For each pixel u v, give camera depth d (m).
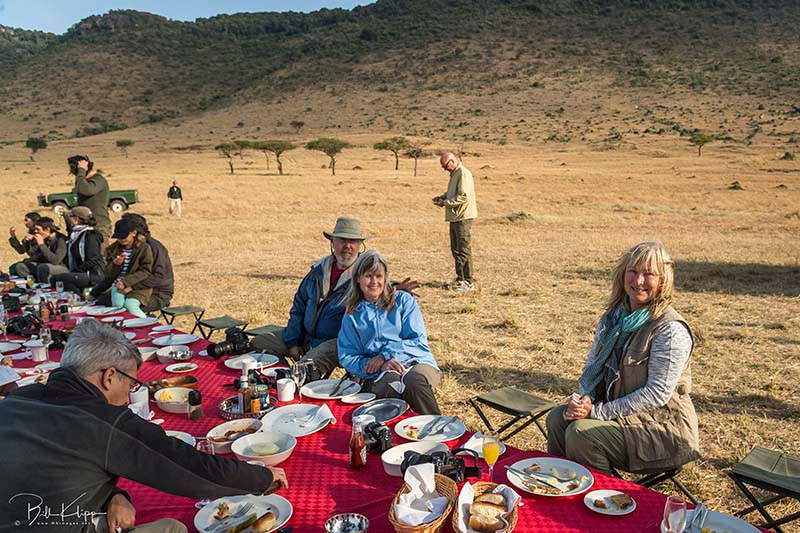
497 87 157.50
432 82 167.00
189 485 2.36
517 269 13.03
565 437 3.53
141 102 186.12
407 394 4.16
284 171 56.16
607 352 3.67
